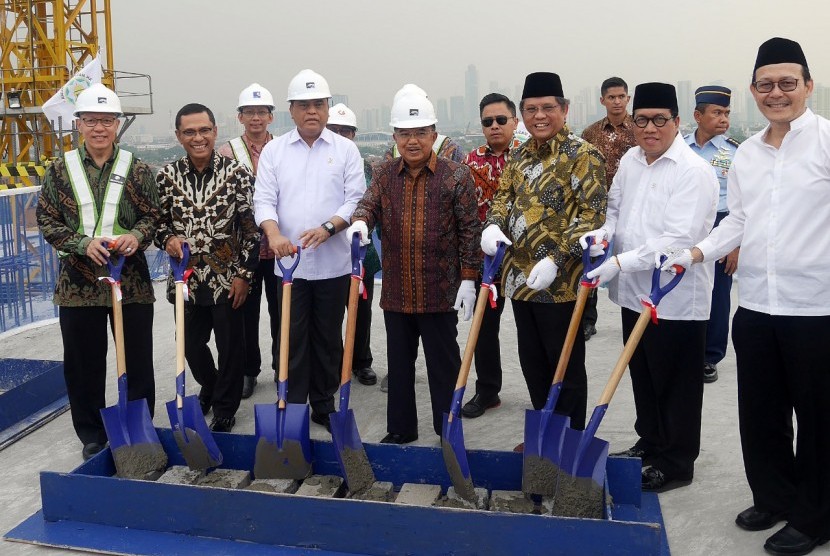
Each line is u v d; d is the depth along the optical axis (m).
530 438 3.32
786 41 2.77
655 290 3.04
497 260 3.29
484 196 4.53
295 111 4.18
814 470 2.91
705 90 5.10
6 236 6.95
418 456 3.48
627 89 5.69
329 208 4.25
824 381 2.85
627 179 3.56
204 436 3.57
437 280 3.85
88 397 4.12
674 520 3.26
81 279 3.94
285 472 3.53
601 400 3.06
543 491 3.27
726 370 5.34
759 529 3.15
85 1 15.12
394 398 4.09
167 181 4.19
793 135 2.82
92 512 3.24
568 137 3.54
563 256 3.45
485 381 4.66
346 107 5.75
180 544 3.07
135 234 3.89
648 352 3.49
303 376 4.32
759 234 2.92
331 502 2.96
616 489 3.31
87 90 3.83
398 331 4.00
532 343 3.73
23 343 6.54
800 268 2.82
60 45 14.38
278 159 4.27
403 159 3.84
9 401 4.52
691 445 3.50
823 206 2.78
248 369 5.04
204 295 4.21
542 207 3.53
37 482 3.82
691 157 3.34
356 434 3.49
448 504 3.26
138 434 3.66
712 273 3.47
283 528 3.03
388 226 3.87
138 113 13.08
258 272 4.94
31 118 14.52
